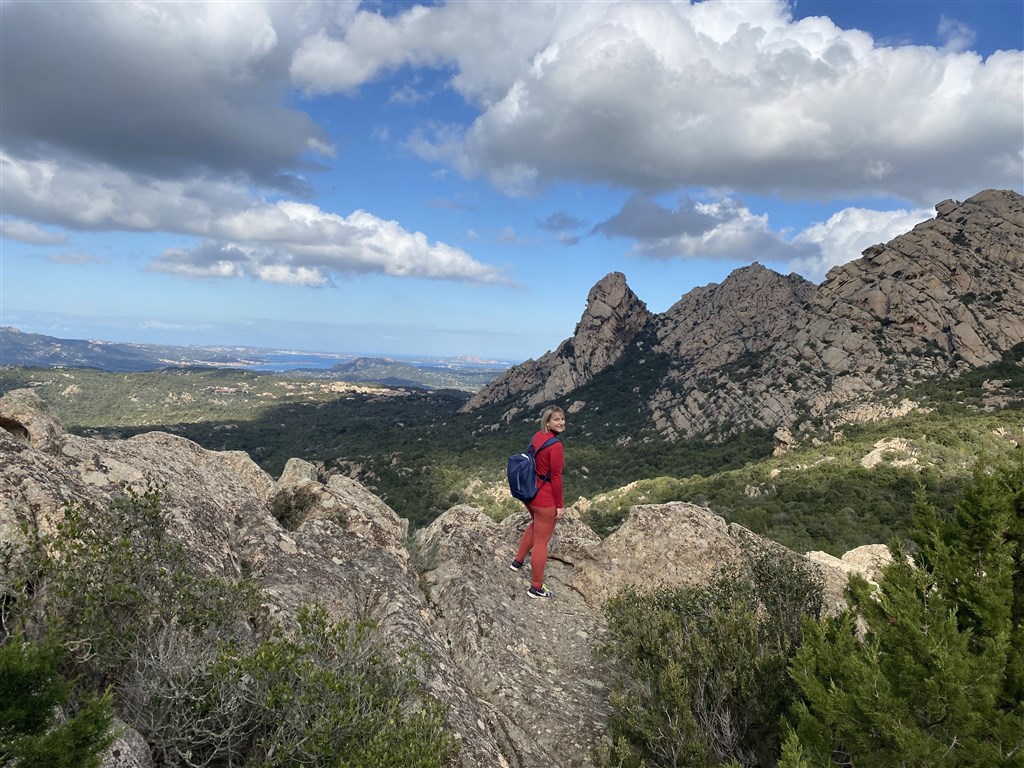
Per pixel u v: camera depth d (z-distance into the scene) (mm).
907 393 85125
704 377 122438
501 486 87312
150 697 3434
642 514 10570
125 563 3828
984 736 3873
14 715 2346
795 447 82750
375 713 3502
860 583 5258
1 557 3506
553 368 168750
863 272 110125
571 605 8297
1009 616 4414
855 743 4176
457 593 7543
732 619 5621
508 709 5578
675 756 4500
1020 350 86375
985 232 107188
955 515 5055
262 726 3621
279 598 5598
